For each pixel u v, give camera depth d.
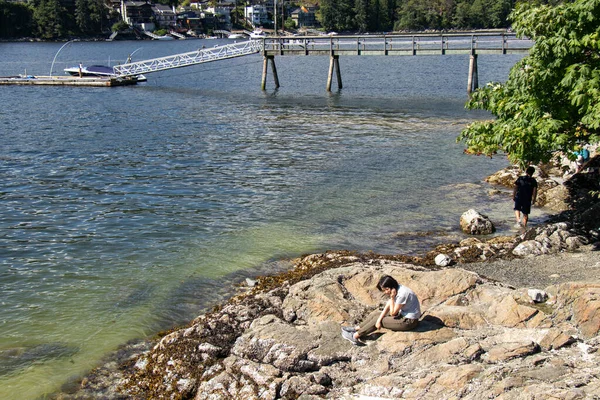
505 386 7.58
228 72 73.12
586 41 13.70
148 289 12.88
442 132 31.09
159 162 24.67
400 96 47.25
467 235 15.97
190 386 9.02
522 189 16.11
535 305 9.73
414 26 165.25
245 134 30.86
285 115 37.31
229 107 41.25
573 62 14.52
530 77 14.40
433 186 21.00
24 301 12.35
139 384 9.30
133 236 16.22
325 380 8.57
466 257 13.95
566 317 9.16
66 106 41.56
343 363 8.84
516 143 14.64
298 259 14.41
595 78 13.48
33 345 10.61
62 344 10.62
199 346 9.55
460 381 7.94
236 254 14.82
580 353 8.25
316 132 31.33
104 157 25.58
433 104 42.16
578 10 14.11
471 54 45.12
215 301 12.23
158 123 34.38
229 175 22.59
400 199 19.41
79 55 113.56
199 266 14.09
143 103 43.44
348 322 9.70
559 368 7.86
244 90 52.69
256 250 15.07
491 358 8.41
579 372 7.72
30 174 22.75
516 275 12.69
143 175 22.62
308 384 8.49
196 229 16.72
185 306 12.04
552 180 19.66
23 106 41.41
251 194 20.12
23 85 55.88
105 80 55.44
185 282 13.20
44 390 9.27
